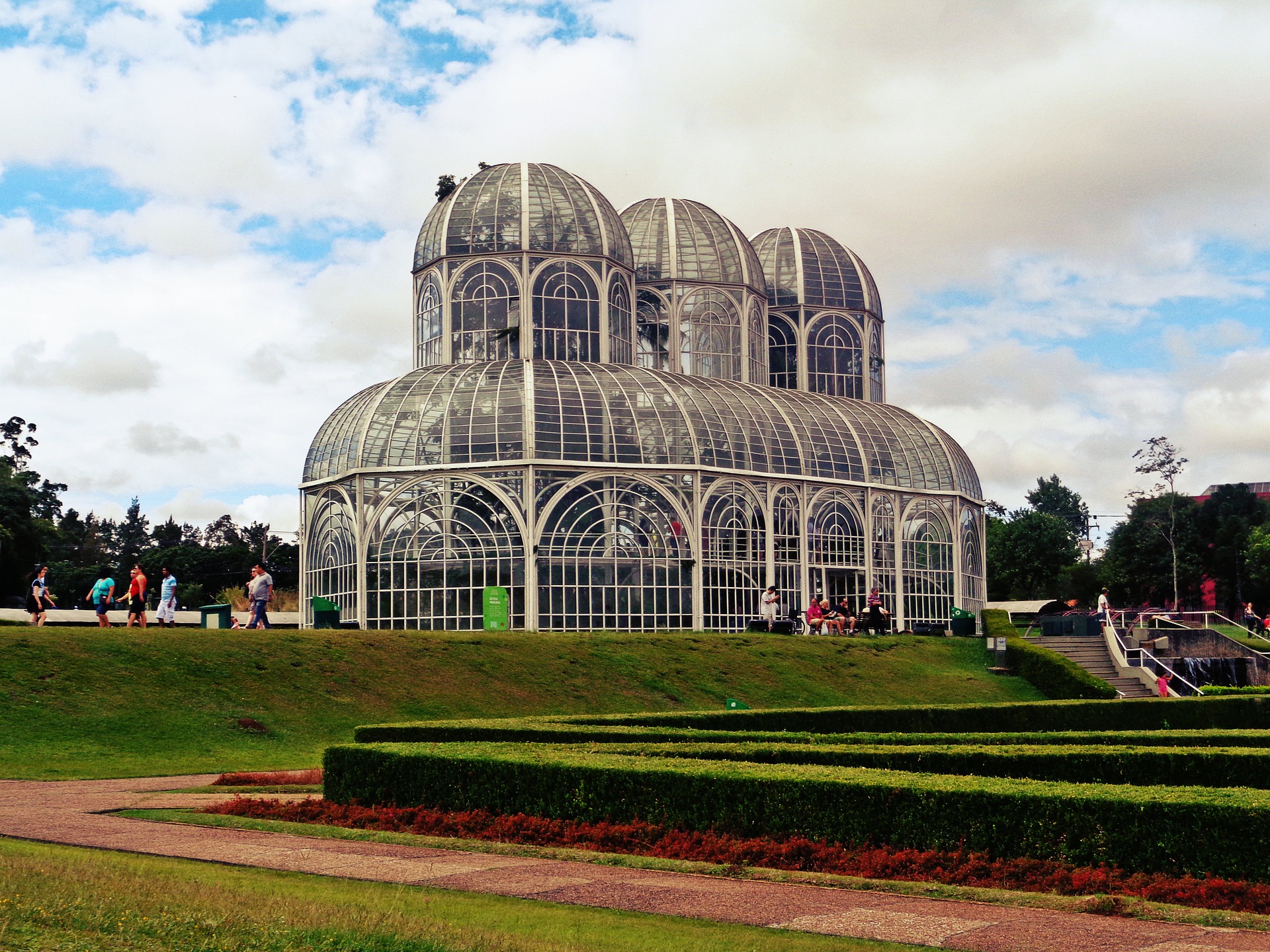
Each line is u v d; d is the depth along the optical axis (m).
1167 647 73.62
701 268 94.31
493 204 85.25
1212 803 20.56
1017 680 71.12
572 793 26.52
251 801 30.16
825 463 81.19
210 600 144.00
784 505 78.62
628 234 92.12
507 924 18.03
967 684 69.19
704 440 75.50
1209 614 79.81
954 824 22.53
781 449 79.38
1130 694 69.25
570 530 71.00
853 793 23.48
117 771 39.34
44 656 46.28
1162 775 26.98
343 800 30.25
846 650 69.75
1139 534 137.12
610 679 59.28
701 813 24.95
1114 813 21.25
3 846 23.45
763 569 76.88
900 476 85.88
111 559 179.50
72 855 22.56
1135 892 20.31
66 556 177.88
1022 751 27.70
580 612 70.50
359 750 30.16
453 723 37.09
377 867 22.47
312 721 48.41
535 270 84.00
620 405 74.88
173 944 15.46
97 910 16.75
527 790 27.14
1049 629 80.19
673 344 92.75
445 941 16.08
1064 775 27.30
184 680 47.97
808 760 28.66
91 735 42.59
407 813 28.09
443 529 71.12
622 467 72.25
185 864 22.30
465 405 73.19
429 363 86.25
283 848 24.55
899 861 22.38
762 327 96.94
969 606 89.88
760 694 61.97
